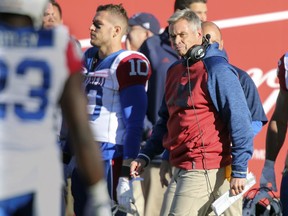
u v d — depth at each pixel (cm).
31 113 1155
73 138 1197
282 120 2066
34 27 1184
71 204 2217
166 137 2005
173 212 1909
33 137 1155
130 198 2039
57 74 1166
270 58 2967
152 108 2464
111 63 2067
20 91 1152
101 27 2075
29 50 1160
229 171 1909
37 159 1159
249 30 2975
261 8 2967
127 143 2045
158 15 2969
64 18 2948
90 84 2086
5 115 1147
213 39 2045
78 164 1198
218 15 2980
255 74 2975
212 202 1914
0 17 1173
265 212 2033
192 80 1900
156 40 2492
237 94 1864
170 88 1958
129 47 2677
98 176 1198
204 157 1894
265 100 2956
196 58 1889
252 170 2900
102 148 2059
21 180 1148
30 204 1157
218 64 1875
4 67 1149
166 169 2073
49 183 1168
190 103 1897
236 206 1942
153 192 2417
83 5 2948
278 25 2967
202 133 1894
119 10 2095
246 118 1862
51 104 1168
